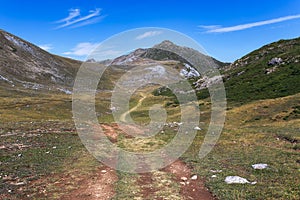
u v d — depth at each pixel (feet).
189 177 69.56
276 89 276.82
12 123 163.32
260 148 99.25
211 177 67.62
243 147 102.01
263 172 69.82
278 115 189.47
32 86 469.57
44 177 66.44
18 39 629.51
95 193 57.06
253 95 276.62
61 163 77.87
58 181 63.87
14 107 285.02
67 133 126.11
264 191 56.49
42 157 82.79
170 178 68.33
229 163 80.23
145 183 64.59
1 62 501.15
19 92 399.85
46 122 171.42
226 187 59.72
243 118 200.13
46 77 554.46
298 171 70.08
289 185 59.72
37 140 108.47
